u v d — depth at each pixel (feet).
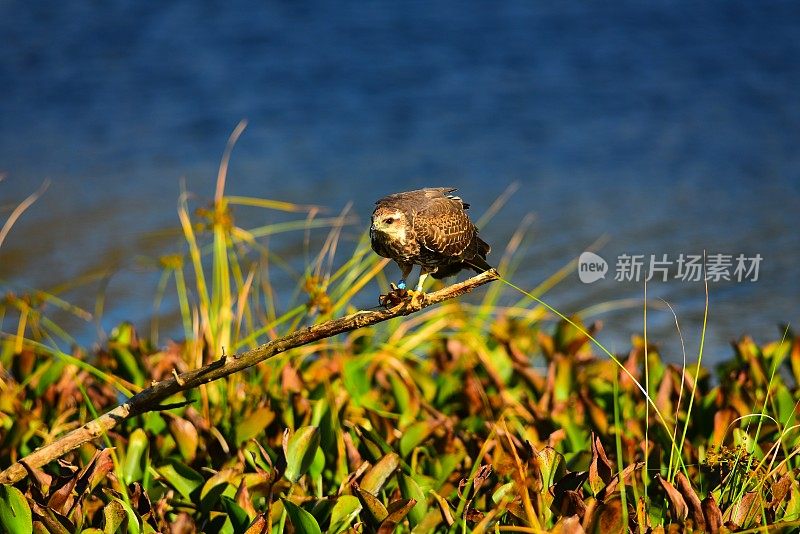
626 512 15.15
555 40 92.53
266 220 50.96
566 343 26.12
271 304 29.89
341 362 25.04
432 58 87.40
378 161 61.93
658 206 52.11
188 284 41.14
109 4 108.47
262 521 15.81
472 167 60.34
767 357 25.41
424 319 28.53
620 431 21.26
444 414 23.40
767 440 20.80
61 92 79.82
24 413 22.24
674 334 36.27
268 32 97.14
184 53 90.22
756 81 78.43
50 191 56.59
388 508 15.92
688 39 91.71
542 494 16.69
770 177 56.44
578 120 70.28
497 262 44.65
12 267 43.55
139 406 17.56
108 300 40.01
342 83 81.00
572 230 48.67
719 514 15.35
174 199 54.60
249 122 71.61
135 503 17.10
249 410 22.76
